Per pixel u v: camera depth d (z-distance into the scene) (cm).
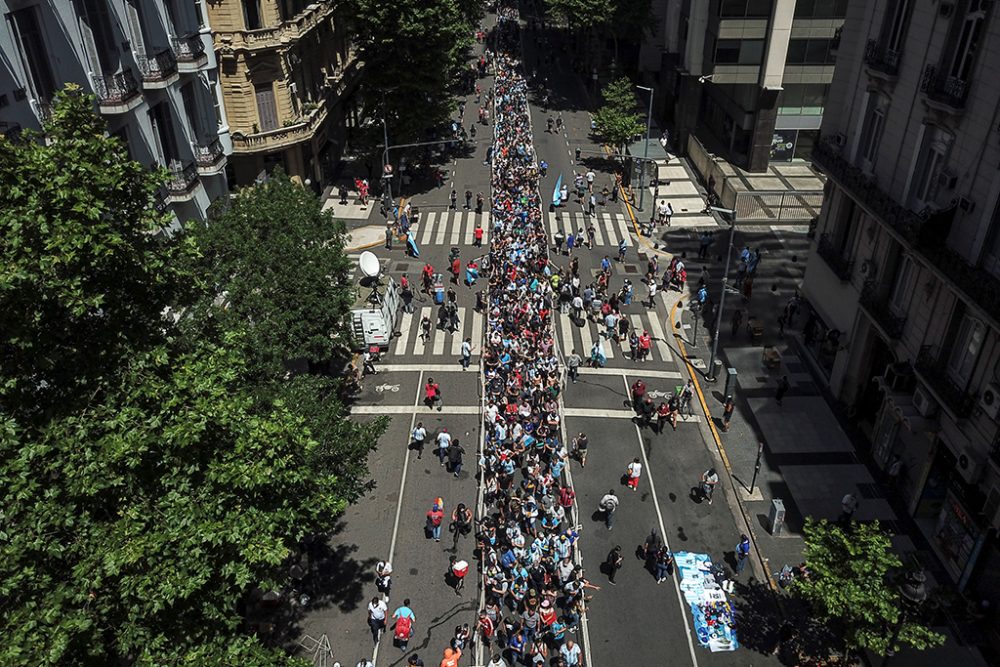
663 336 3978
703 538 2752
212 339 1994
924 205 2622
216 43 4412
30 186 1252
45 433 1305
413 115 5416
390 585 2548
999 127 2177
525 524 2750
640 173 5719
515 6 12250
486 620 2314
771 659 2317
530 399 3334
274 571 1636
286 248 2602
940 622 2378
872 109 2978
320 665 2275
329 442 2250
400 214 5306
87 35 2312
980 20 2275
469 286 4431
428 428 3309
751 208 5303
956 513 2477
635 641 2364
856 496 2891
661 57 7662
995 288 2117
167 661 1328
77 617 1213
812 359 3712
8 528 1252
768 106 5606
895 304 2884
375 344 3697
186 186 2830
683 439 3253
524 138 6556
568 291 4175
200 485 1437
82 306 1257
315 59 5438
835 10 5353
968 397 2344
